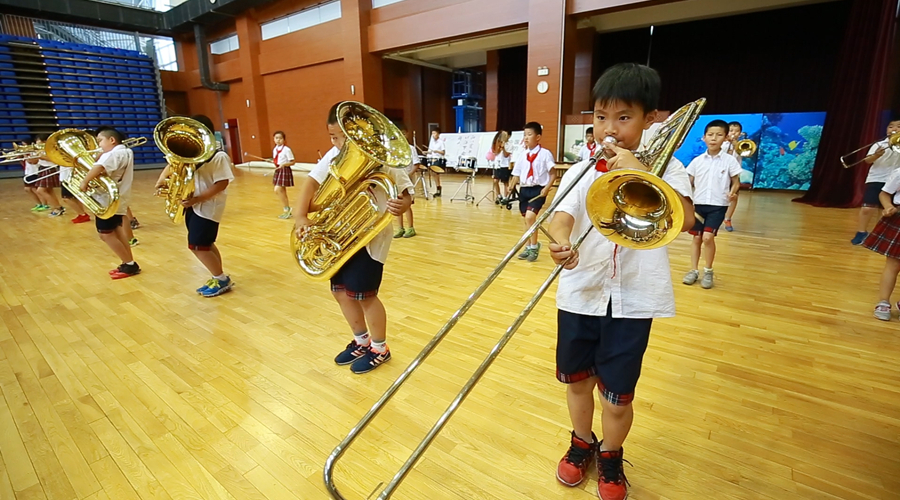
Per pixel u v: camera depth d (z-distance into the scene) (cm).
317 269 229
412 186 222
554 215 133
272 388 216
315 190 218
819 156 750
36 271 403
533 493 151
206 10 1459
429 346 119
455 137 1200
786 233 526
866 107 681
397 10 1171
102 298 337
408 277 381
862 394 203
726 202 332
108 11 1488
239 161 1786
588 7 880
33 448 175
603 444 148
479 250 471
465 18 1043
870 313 293
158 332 279
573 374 140
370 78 1263
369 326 229
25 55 1381
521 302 322
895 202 274
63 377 227
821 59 1011
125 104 1622
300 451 173
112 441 179
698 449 170
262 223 625
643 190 114
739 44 1096
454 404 113
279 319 298
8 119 1362
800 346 249
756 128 888
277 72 1499
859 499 146
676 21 1003
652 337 262
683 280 356
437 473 160
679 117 129
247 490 154
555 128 951
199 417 194
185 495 152
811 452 167
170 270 405
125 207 376
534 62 950
